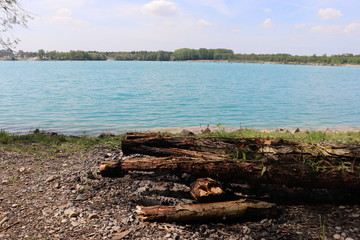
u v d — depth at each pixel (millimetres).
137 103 28828
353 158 4898
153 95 36688
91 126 17219
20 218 4500
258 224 4227
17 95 34500
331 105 29781
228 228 4137
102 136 11891
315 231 3988
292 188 5258
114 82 59719
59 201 5102
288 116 22312
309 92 45062
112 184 5801
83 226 4219
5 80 62750
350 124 18953
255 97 36469
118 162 5348
